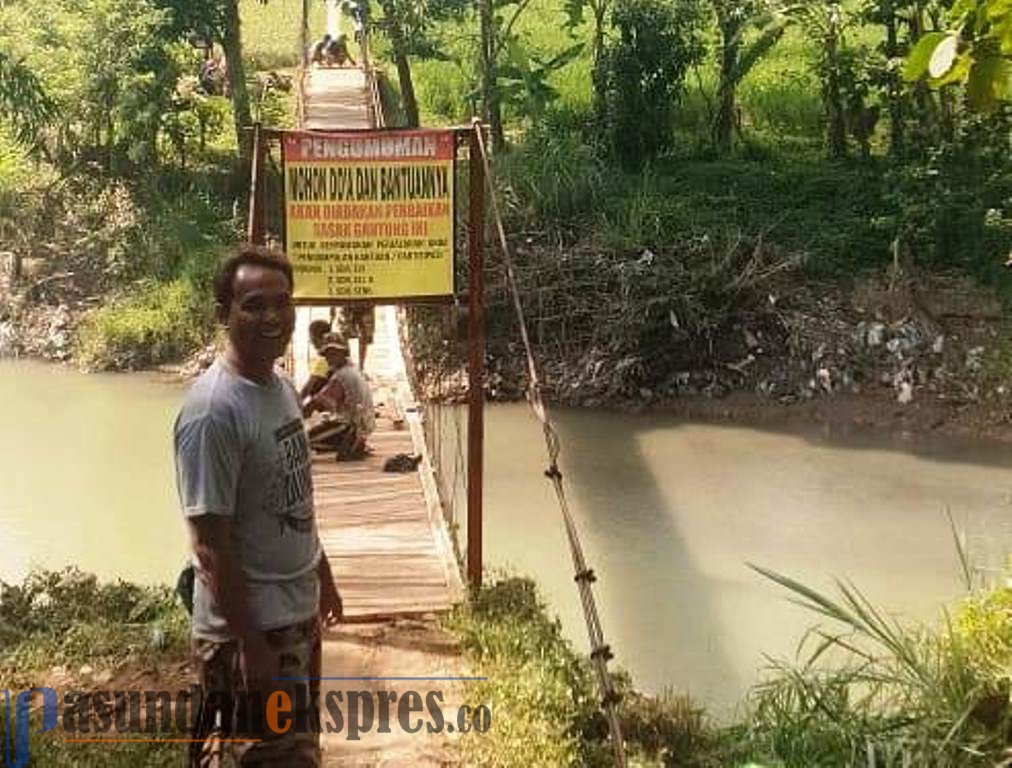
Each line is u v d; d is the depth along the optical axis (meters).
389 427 9.18
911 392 13.43
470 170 6.35
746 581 9.57
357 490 7.96
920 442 12.76
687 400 13.77
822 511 10.98
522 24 22.48
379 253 6.39
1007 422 12.95
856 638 8.44
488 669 5.73
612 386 13.83
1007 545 10.20
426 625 6.27
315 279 6.36
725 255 14.34
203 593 3.42
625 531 10.52
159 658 5.74
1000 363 13.39
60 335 15.39
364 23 18.70
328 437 8.49
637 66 16.67
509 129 18.48
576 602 9.20
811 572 9.73
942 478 11.80
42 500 11.30
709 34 19.62
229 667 3.38
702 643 8.61
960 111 14.56
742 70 16.98
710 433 13.05
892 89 15.38
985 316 13.88
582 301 14.34
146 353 14.91
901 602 9.16
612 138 16.80
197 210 16.67
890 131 16.38
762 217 15.12
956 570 9.74
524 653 5.90
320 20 25.88
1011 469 12.05
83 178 17.34
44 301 15.88
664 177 16.41
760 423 13.30
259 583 3.37
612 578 9.62
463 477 11.39
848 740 5.27
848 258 14.74
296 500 3.42
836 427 13.17
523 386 14.02
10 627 6.07
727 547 10.20
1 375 14.67
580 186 15.13
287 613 3.41
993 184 14.26
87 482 11.74
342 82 18.47
